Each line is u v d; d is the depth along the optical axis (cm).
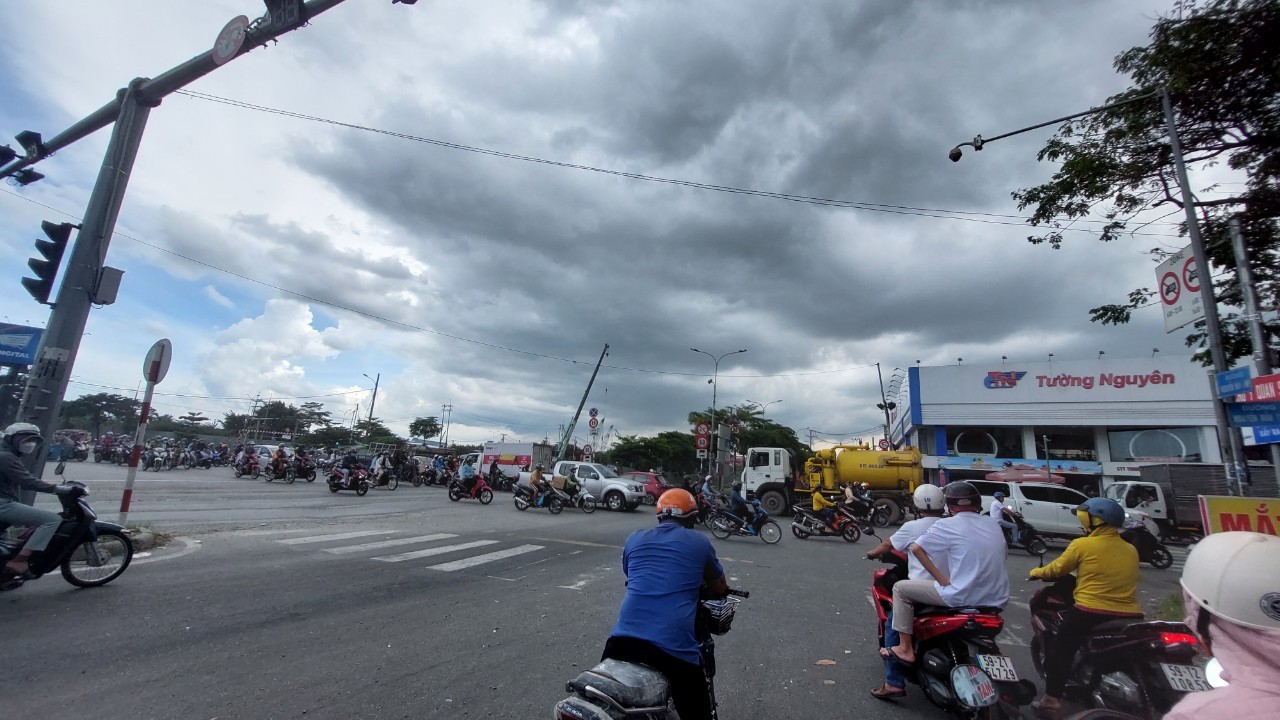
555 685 450
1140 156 1050
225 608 610
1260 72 906
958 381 3059
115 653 475
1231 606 175
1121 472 2759
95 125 901
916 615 432
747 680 494
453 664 488
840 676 509
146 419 943
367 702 409
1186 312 931
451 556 993
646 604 295
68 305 821
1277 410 741
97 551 671
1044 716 410
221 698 405
